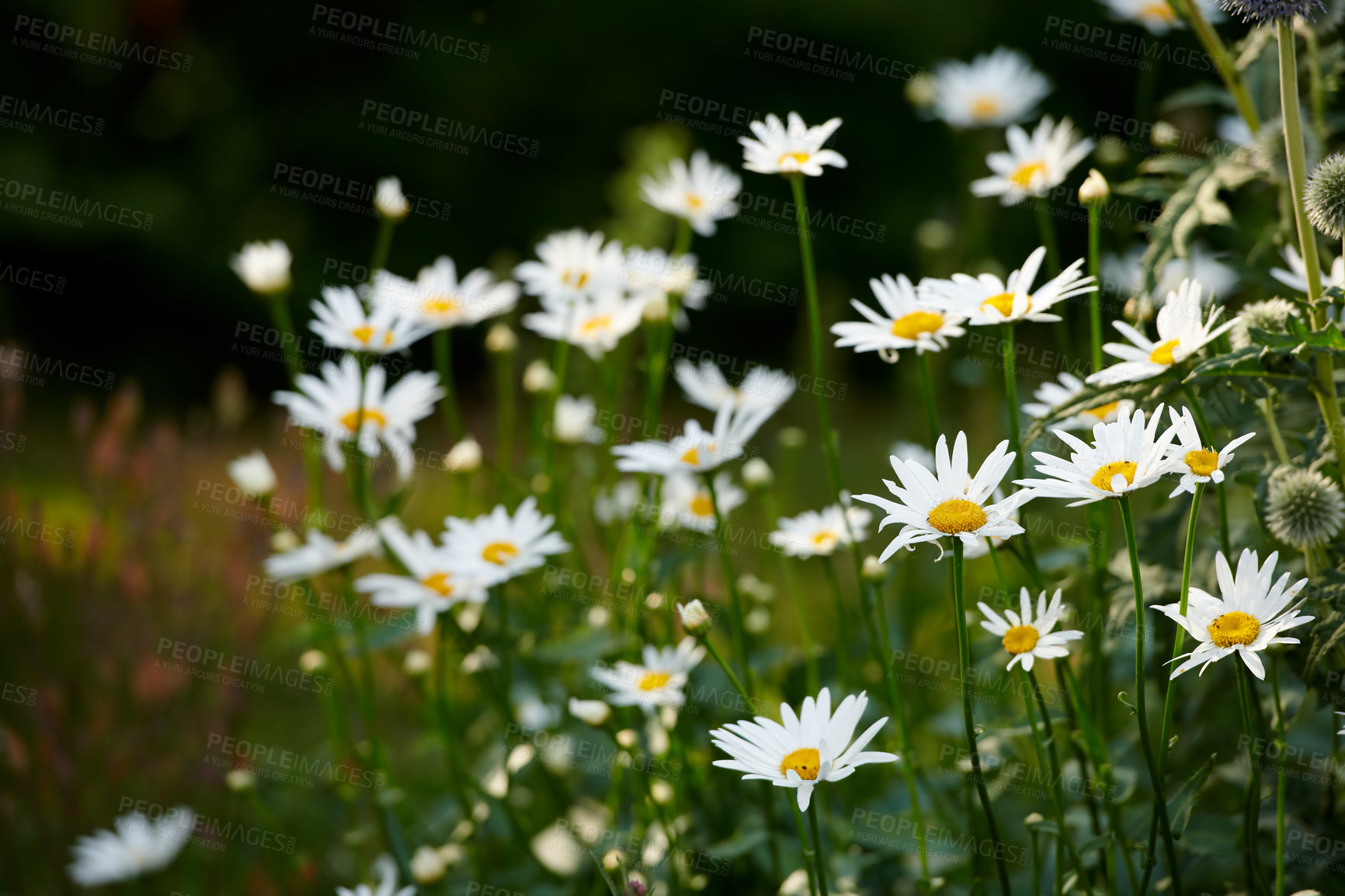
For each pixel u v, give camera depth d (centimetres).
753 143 211
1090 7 704
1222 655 192
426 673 226
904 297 209
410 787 257
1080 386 207
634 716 225
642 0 766
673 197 233
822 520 221
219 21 788
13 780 255
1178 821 196
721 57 781
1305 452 201
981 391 336
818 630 300
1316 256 199
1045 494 192
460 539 219
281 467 334
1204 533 206
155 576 272
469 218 808
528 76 790
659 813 213
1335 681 198
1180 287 200
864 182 775
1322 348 195
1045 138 221
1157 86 407
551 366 440
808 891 204
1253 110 215
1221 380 204
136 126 800
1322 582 197
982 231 344
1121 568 208
